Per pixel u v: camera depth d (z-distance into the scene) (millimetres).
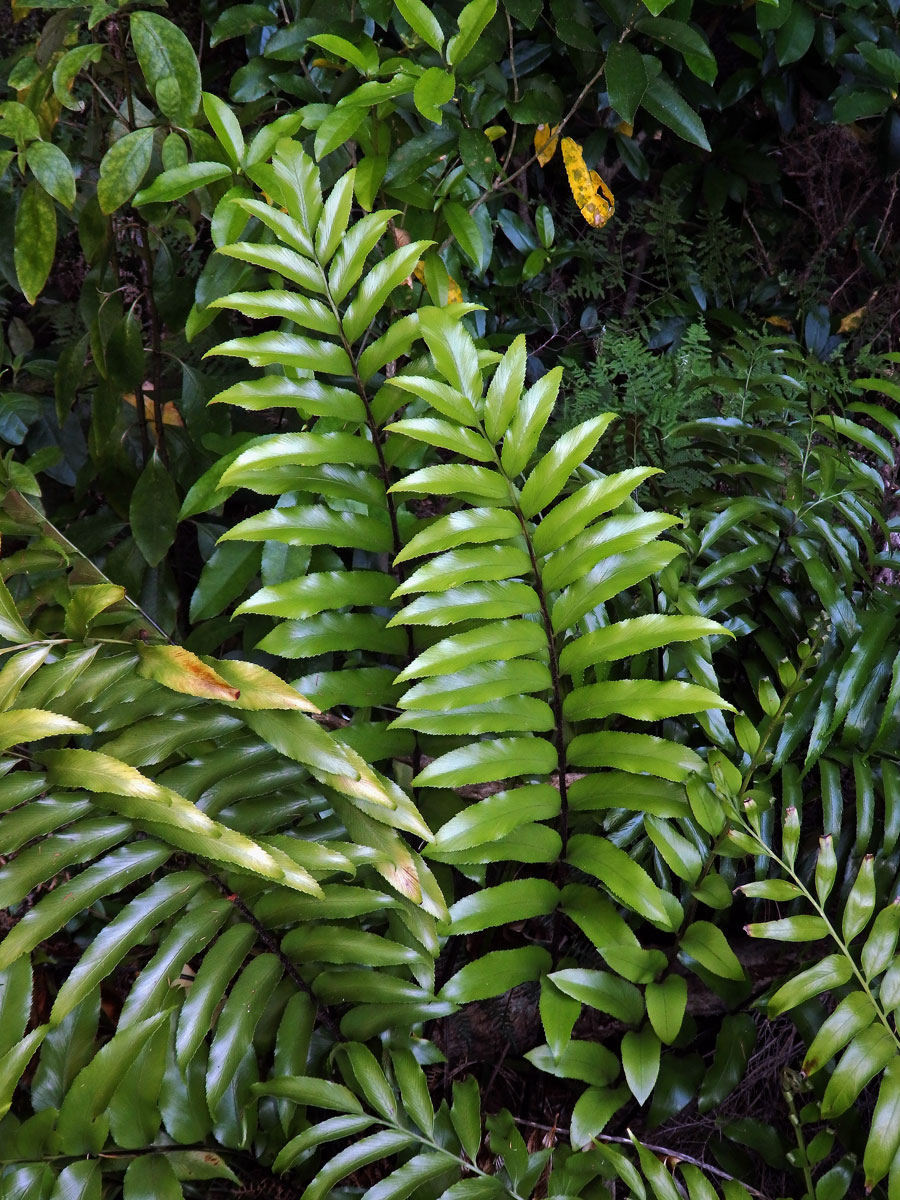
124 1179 891
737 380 1368
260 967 949
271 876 857
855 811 1182
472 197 1482
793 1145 1024
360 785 902
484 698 956
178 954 907
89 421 1512
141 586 1309
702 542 1149
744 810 962
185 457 1376
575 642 983
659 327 1877
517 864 1191
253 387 993
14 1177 862
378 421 1030
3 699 851
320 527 1009
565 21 1419
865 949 928
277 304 999
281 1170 901
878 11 1743
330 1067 1000
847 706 1081
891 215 2082
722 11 1896
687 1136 1106
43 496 1496
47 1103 915
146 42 1103
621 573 978
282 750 898
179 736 923
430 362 1112
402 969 1046
